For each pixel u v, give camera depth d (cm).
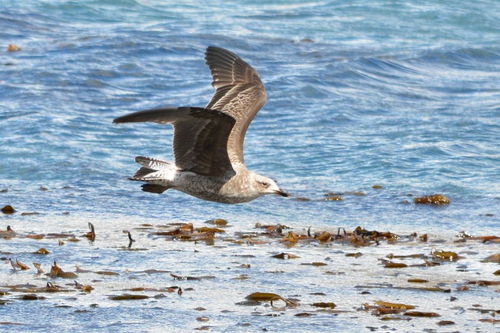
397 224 1555
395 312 1053
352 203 1697
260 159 1994
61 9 3647
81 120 2247
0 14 3438
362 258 1309
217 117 937
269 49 3175
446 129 2241
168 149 2077
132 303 1076
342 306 1078
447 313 1059
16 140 2052
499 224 1554
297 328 998
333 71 2817
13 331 980
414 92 2694
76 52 2955
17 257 1273
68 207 1620
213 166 1006
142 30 3366
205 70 2855
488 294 1134
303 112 2408
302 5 4009
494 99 2616
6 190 1728
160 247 1350
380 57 3066
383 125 2288
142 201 1684
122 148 2062
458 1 4153
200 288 1141
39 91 2495
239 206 1662
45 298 1086
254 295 1098
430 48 3269
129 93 2556
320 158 2006
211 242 1390
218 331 988
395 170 1919
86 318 1023
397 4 4038
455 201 1712
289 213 1622
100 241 1382
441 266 1266
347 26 3659
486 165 1961
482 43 3450
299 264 1266
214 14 3775
